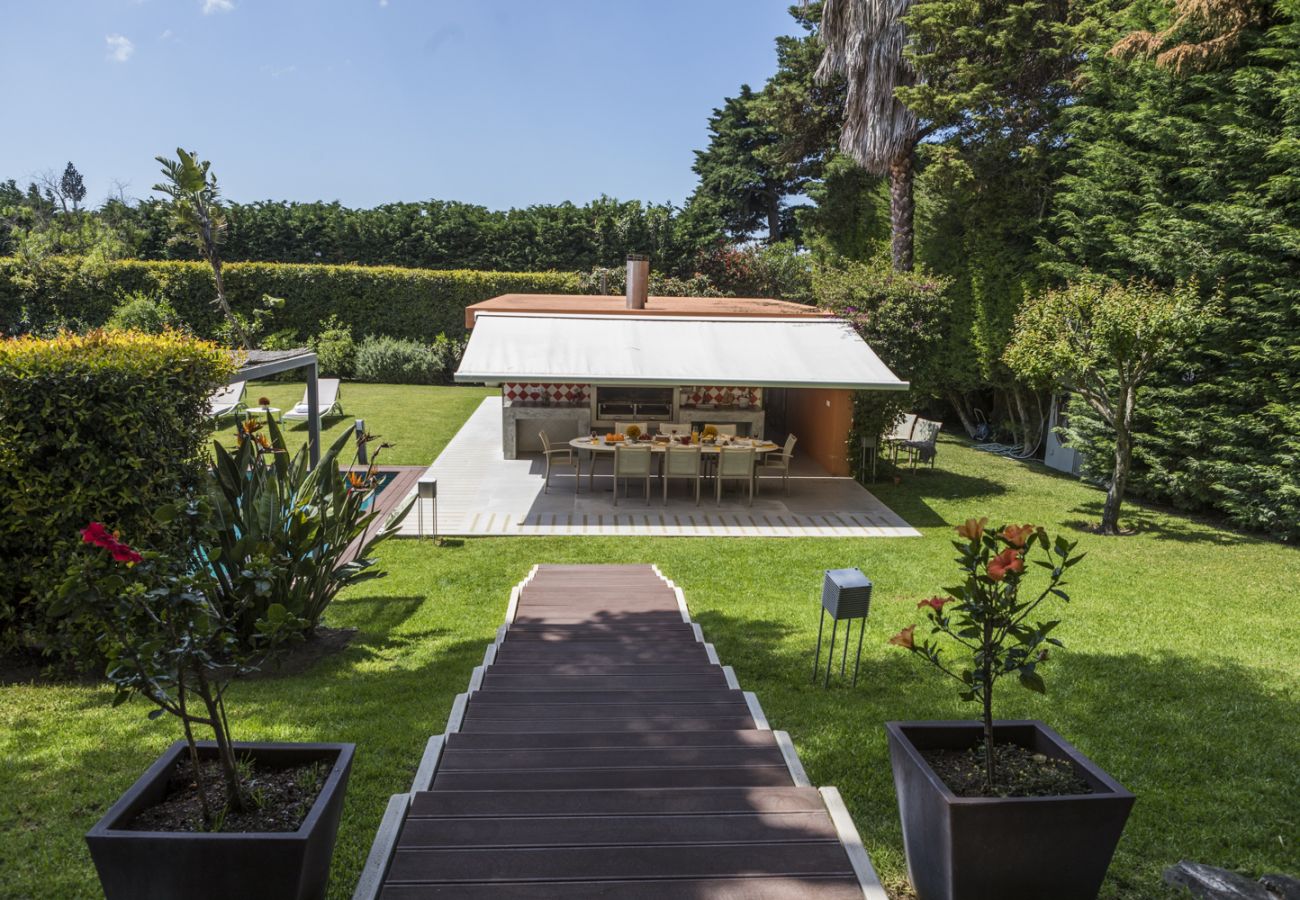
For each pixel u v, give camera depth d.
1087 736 6.17
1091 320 13.10
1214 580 11.05
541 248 37.31
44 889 3.96
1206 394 14.65
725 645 8.35
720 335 16.59
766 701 6.84
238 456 8.63
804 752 5.77
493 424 22.81
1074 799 3.46
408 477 16.97
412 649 8.45
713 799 4.25
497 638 8.20
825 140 28.47
